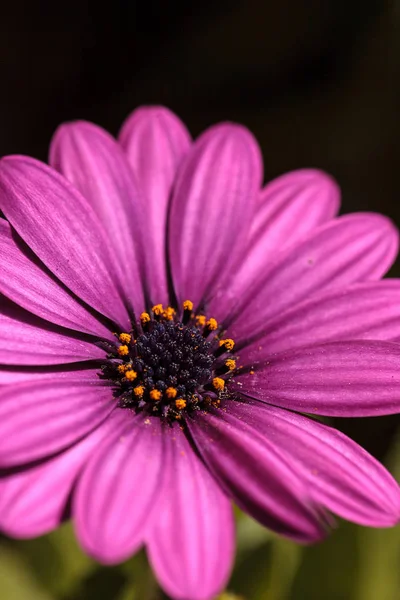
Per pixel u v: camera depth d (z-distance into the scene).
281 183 0.21
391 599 0.20
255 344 0.20
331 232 0.20
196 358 0.19
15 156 0.19
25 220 0.19
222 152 0.20
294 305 0.20
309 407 0.19
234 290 0.20
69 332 0.19
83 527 0.17
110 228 0.20
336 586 0.20
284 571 0.21
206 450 0.18
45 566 0.21
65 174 0.20
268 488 0.17
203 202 0.20
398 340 0.19
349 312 0.19
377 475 0.18
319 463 0.18
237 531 0.21
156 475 0.17
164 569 0.17
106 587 0.21
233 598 0.19
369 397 0.19
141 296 0.20
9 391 0.17
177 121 0.21
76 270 0.19
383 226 0.20
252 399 0.19
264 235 0.20
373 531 0.20
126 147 0.20
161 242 0.20
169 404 0.19
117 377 0.19
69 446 0.18
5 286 0.18
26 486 0.17
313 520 0.17
